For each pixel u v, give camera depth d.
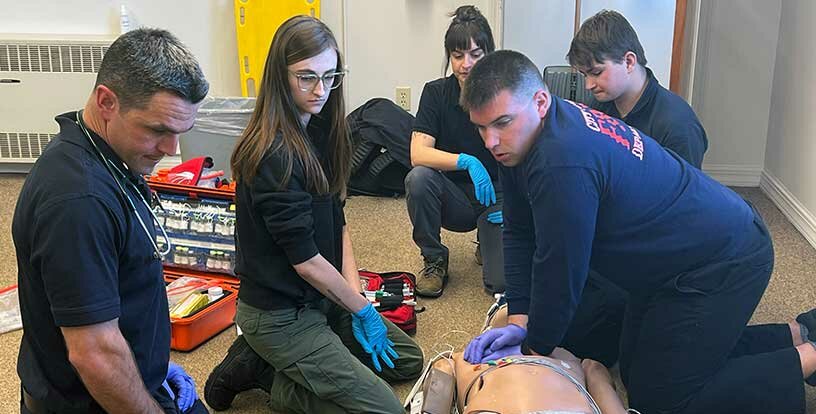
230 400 2.21
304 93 1.94
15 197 4.09
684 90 3.70
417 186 2.88
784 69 3.91
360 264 3.23
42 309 1.33
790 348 1.96
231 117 3.76
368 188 4.11
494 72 1.61
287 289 2.02
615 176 1.68
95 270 1.27
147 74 1.24
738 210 1.88
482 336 1.92
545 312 1.75
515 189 1.91
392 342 2.31
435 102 2.93
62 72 4.23
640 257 1.81
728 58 4.07
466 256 3.32
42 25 4.31
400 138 3.97
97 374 1.30
